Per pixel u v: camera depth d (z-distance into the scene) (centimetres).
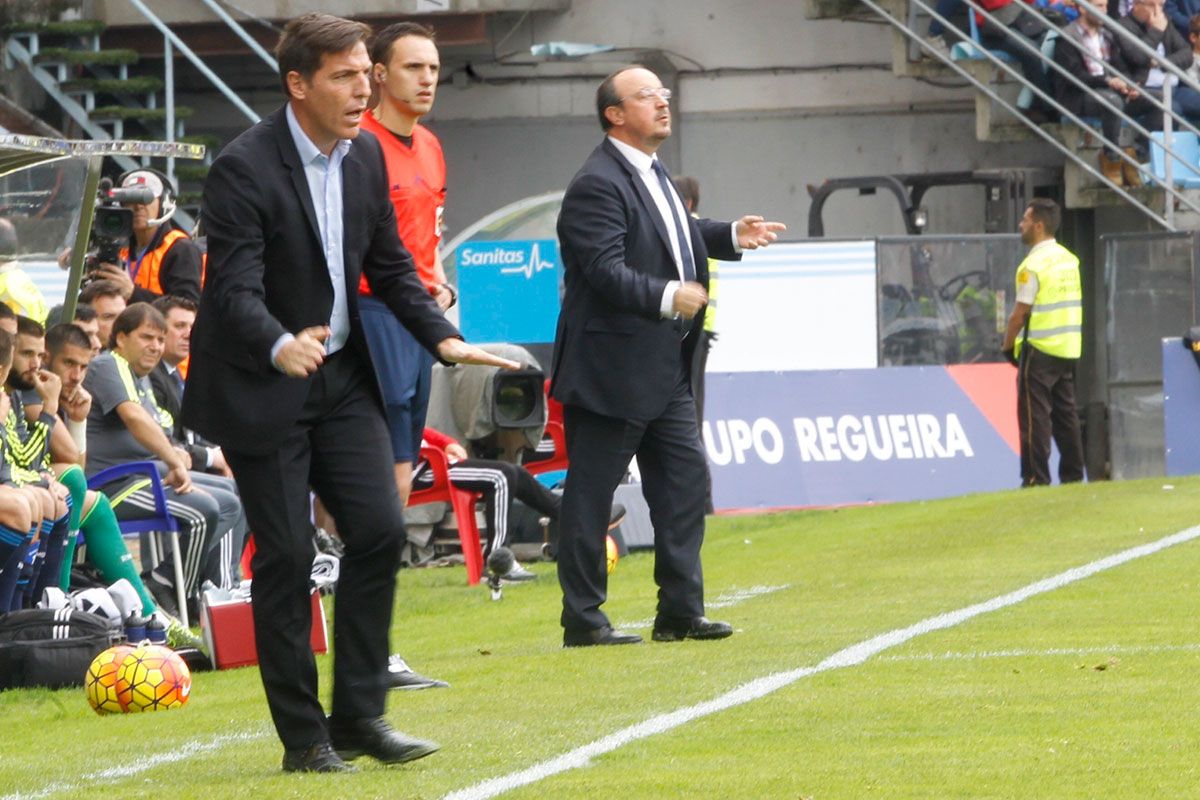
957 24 7206
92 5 7425
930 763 1728
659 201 2656
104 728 2252
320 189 1733
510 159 8100
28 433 2992
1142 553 3475
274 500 1731
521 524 4197
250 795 1652
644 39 8012
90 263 3853
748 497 5728
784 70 7981
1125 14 6919
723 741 1897
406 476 2644
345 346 1756
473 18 7606
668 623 2700
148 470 3331
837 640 2612
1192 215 6856
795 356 5909
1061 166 7538
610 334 2641
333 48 1697
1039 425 5481
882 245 5962
